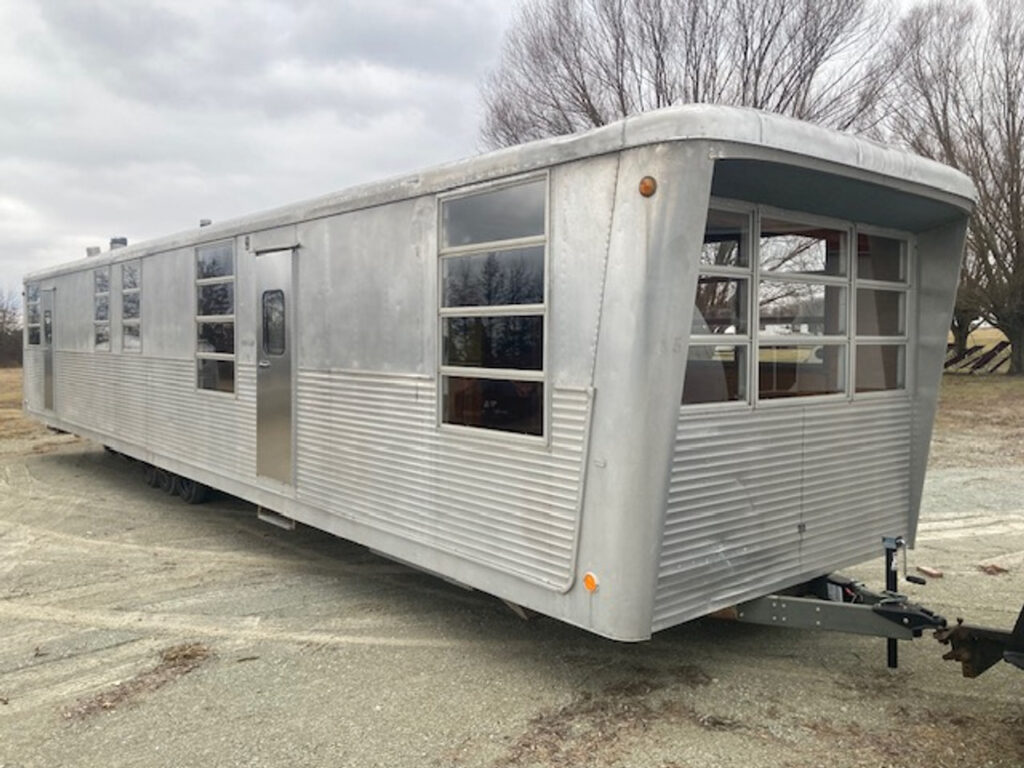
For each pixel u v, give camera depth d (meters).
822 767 3.28
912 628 3.72
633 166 3.44
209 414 6.97
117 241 9.65
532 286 3.97
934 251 4.88
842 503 4.57
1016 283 21.28
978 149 20.83
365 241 5.07
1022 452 11.42
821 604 3.91
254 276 6.23
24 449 12.54
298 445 5.78
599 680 4.14
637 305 3.43
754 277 4.06
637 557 3.50
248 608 5.29
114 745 3.56
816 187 3.95
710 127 3.31
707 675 4.18
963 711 3.75
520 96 17.59
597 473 3.60
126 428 8.66
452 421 4.47
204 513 8.05
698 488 3.79
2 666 4.41
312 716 3.80
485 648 4.58
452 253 4.42
